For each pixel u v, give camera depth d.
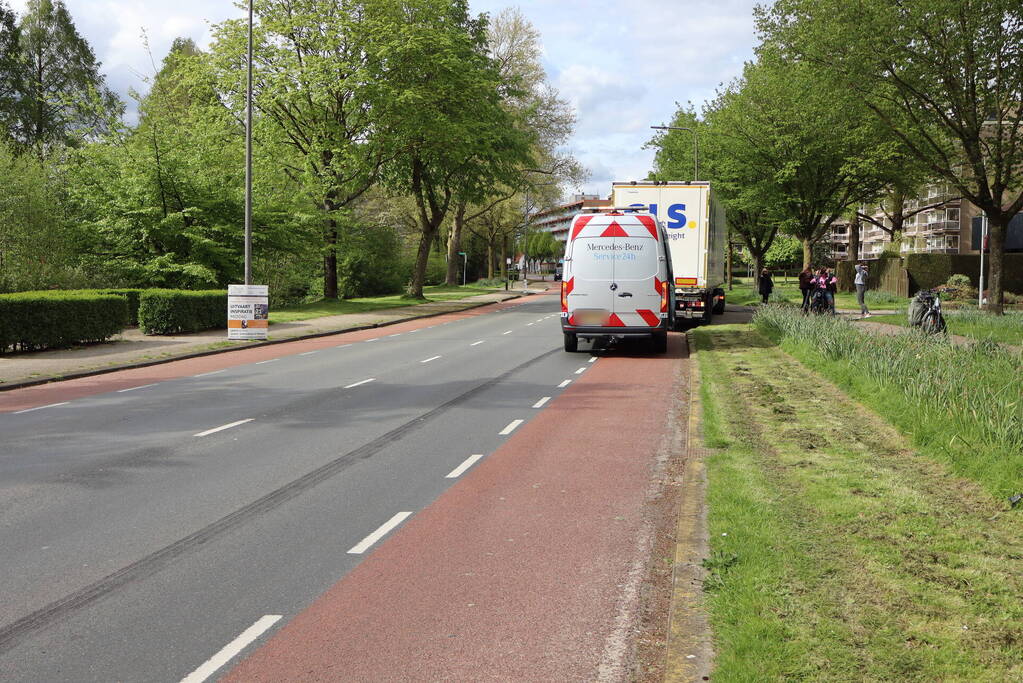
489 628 4.46
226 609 4.77
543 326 28.80
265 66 38.47
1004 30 23.70
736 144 41.81
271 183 37.66
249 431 10.30
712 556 5.04
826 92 26.25
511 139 45.66
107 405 12.74
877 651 3.75
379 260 61.53
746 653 3.76
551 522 6.39
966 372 10.19
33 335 19.81
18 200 31.02
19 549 5.87
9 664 4.09
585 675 3.91
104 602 4.89
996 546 5.19
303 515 6.66
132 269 31.67
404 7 40.22
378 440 9.63
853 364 12.55
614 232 18.67
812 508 6.07
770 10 26.52
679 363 17.39
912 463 7.50
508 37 54.69
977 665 3.62
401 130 39.66
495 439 9.65
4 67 52.22
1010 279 42.75
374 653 4.17
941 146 28.98
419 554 5.69
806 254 43.50
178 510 6.82
